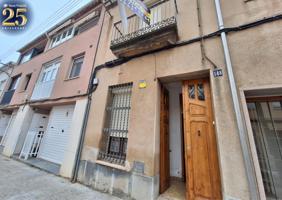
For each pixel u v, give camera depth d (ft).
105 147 12.30
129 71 12.94
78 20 23.86
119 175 10.29
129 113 12.07
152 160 9.31
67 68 19.83
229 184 7.05
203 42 9.98
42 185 11.12
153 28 11.85
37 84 23.97
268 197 7.27
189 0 12.11
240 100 7.82
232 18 9.59
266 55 7.89
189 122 9.84
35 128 22.88
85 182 11.75
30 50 33.22
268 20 8.37
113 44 13.28
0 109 29.30
